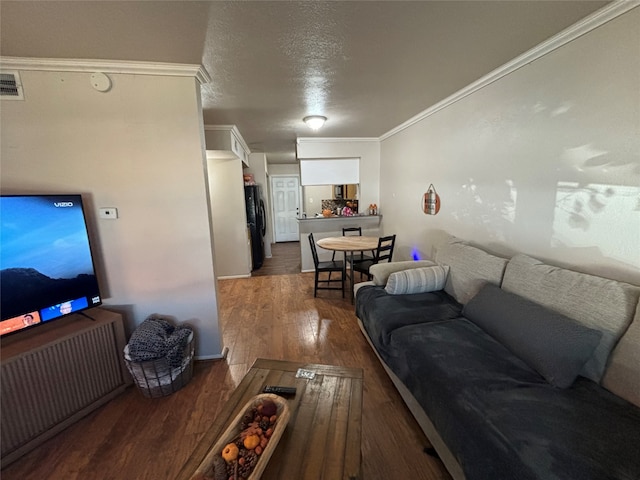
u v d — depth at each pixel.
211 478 0.88
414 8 1.37
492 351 1.52
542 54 1.79
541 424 1.04
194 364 2.30
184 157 2.04
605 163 1.50
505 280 1.85
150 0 1.24
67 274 1.80
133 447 1.55
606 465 0.89
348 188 6.26
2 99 1.79
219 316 2.38
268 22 1.45
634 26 1.33
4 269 1.55
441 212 3.07
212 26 1.47
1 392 1.43
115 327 1.93
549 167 1.81
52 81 1.83
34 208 1.64
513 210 2.11
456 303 2.21
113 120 1.93
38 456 1.50
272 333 2.79
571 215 1.69
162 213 2.08
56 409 1.63
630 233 1.42
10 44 1.58
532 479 0.89
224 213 4.61
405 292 2.38
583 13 1.45
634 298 1.23
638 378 1.11
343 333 2.76
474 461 1.07
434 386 1.35
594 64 1.51
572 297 1.43
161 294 2.19
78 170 1.93
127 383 2.02
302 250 4.90
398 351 1.71
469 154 2.57
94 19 1.37
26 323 1.63
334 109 3.04
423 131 3.35
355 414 1.17
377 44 1.71
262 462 0.89
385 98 2.73
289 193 7.89
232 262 4.72
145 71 1.90
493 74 2.16
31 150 1.86
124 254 2.09
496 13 1.43
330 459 0.97
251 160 5.91
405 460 1.44
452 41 1.70
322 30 1.55
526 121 1.95
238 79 2.17
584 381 1.27
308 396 1.27
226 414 1.19
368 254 4.77
